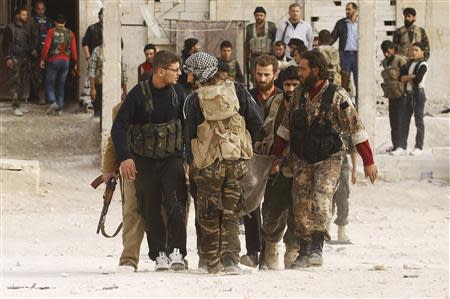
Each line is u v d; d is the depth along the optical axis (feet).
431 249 73.51
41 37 128.77
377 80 131.75
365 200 102.06
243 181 53.62
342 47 119.96
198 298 45.42
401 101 112.16
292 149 55.11
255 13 119.24
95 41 124.67
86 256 70.49
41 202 98.32
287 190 56.24
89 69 122.72
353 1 131.23
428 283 50.29
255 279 50.78
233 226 53.26
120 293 47.11
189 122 53.62
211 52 129.18
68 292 47.88
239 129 53.26
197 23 129.08
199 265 55.21
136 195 56.24
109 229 85.56
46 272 59.06
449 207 101.09
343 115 54.34
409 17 119.96
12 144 119.03
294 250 57.93
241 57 128.77
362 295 46.32
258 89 59.47
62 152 118.11
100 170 111.45
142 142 55.06
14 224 87.20
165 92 55.21
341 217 76.79
